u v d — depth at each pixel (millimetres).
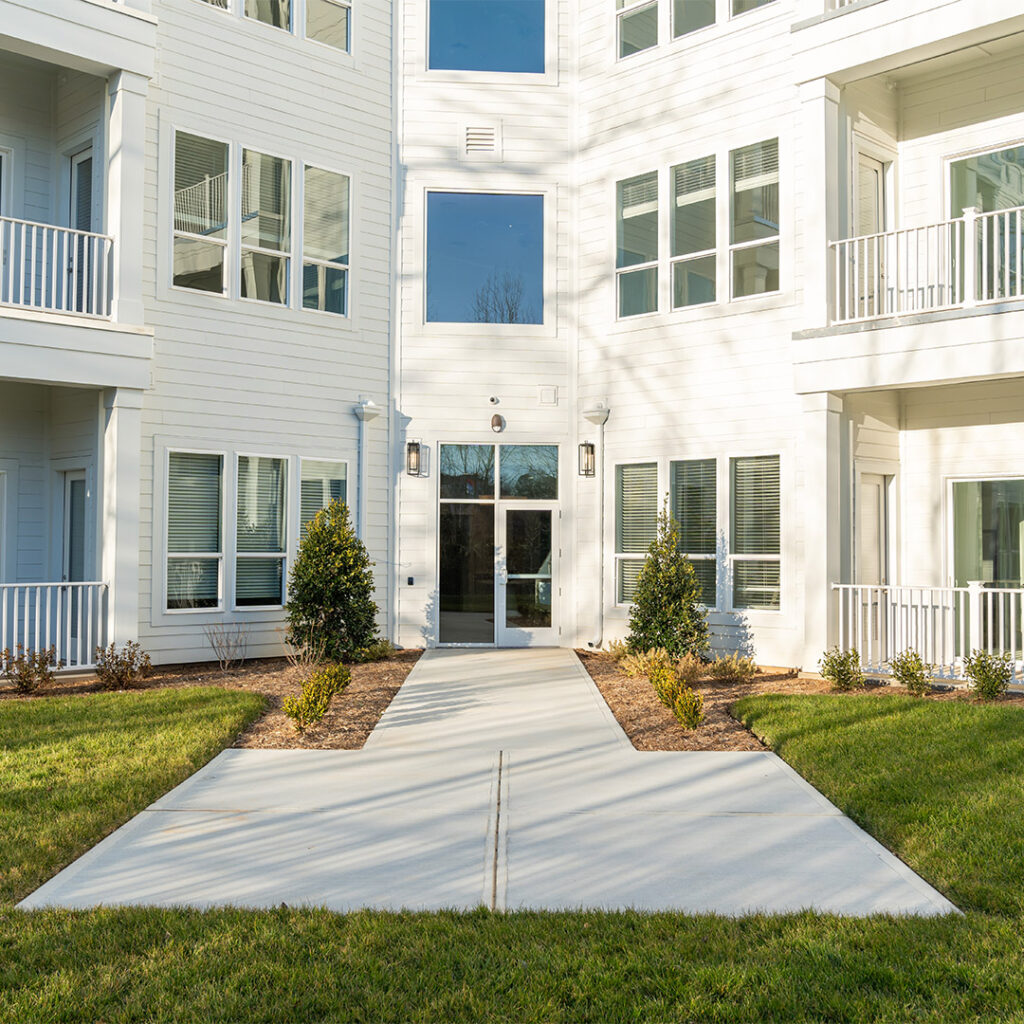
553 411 15344
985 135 12539
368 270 15070
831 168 12172
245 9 13852
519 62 15445
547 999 4020
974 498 12820
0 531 13102
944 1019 3836
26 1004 3955
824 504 12000
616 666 13398
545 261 15391
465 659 14016
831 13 11938
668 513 14227
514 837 6141
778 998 3996
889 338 11469
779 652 12945
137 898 5105
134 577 12102
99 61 11859
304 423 14289
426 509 15227
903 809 6426
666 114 14367
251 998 4020
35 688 11125
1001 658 10578
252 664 13367
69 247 13367
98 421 12289
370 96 15148
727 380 13625
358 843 6020
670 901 5070
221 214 13531
